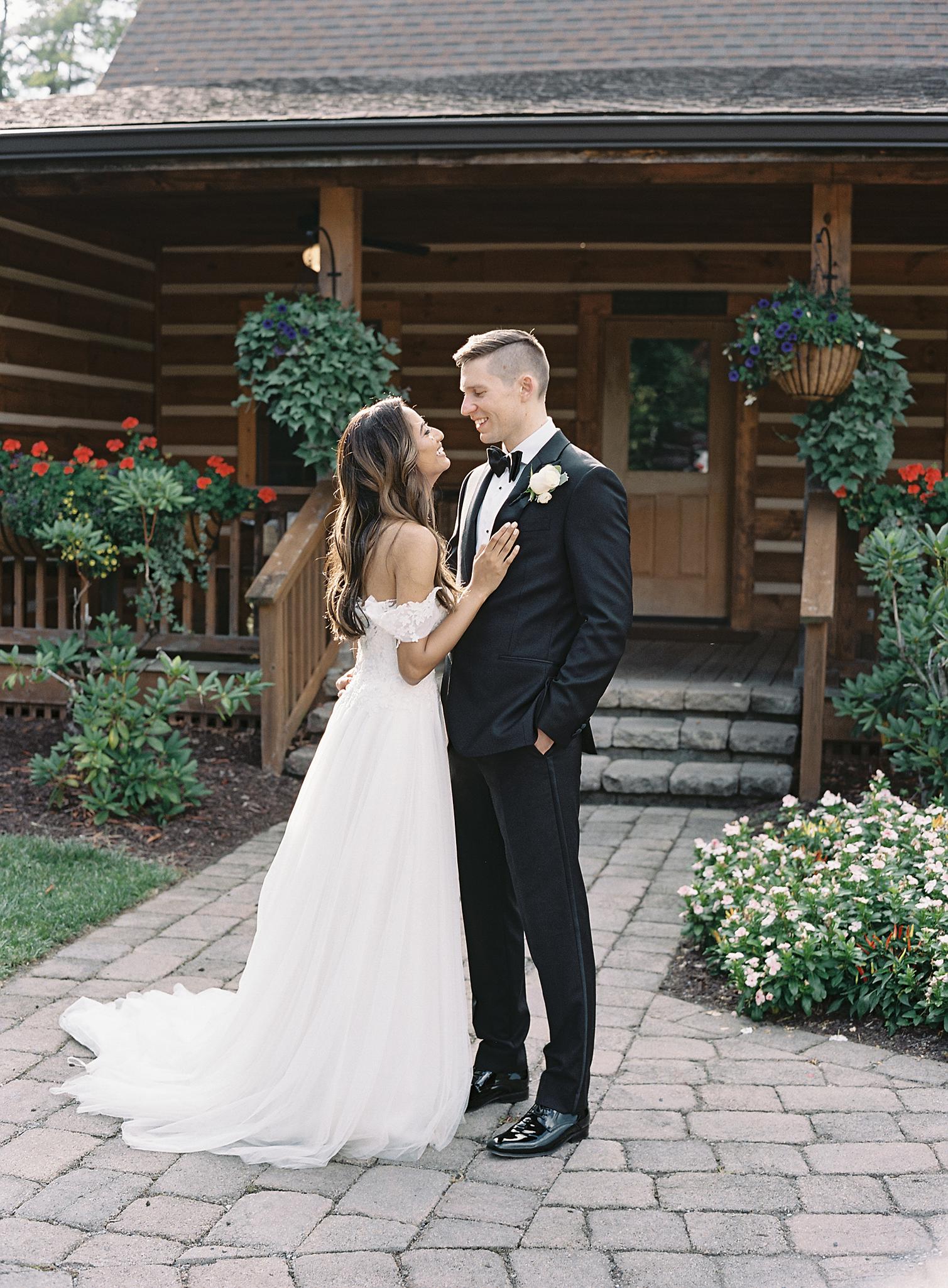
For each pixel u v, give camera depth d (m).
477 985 3.33
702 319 9.39
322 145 6.48
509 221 8.41
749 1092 3.34
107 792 5.61
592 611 2.98
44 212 8.23
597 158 6.41
